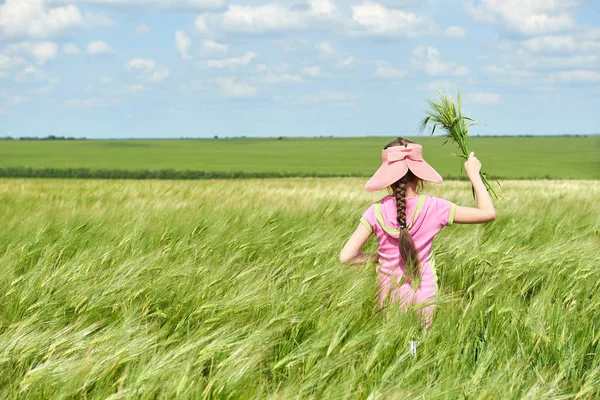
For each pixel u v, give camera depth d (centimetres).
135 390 236
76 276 375
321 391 247
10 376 262
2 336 290
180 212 716
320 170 7394
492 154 10656
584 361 308
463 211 326
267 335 283
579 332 326
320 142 17462
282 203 945
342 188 1811
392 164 320
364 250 549
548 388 262
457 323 313
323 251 457
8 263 420
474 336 310
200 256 466
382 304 323
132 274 380
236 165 8300
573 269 445
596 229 696
